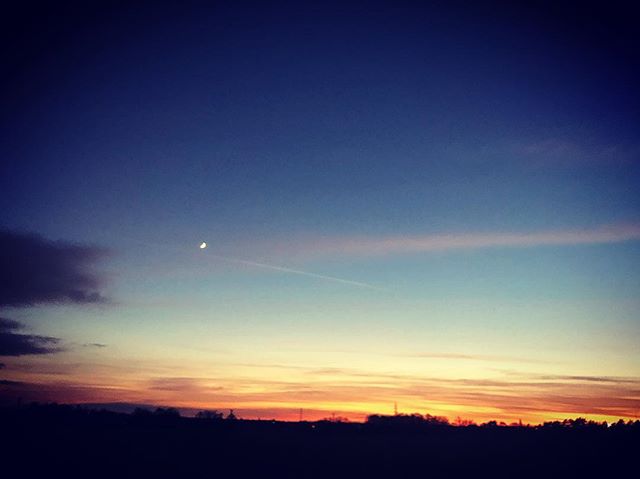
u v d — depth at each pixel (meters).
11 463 10.25
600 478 9.85
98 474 9.95
